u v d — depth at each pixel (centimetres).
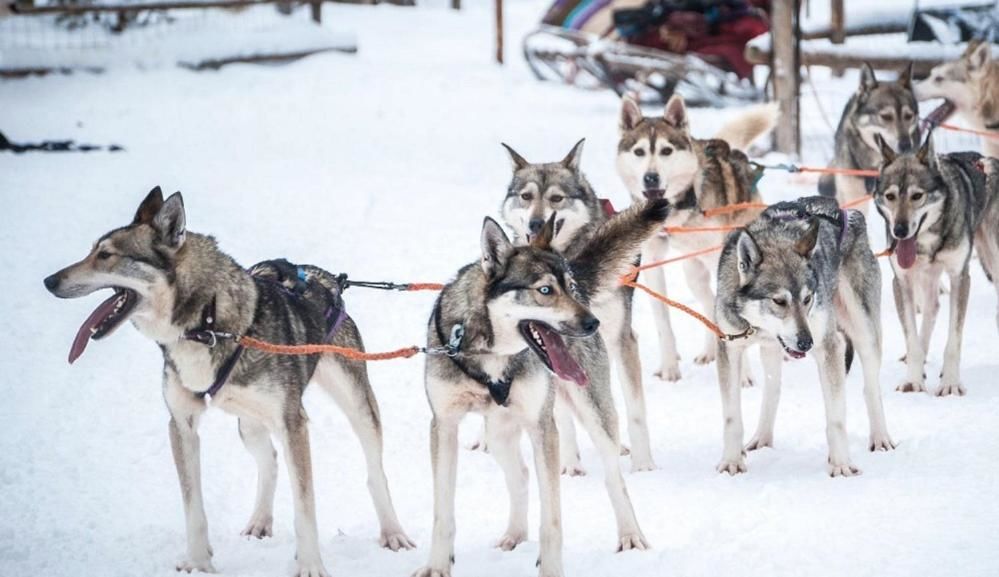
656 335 1299
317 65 2627
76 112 2161
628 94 1232
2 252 1372
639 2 2609
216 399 734
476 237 1520
